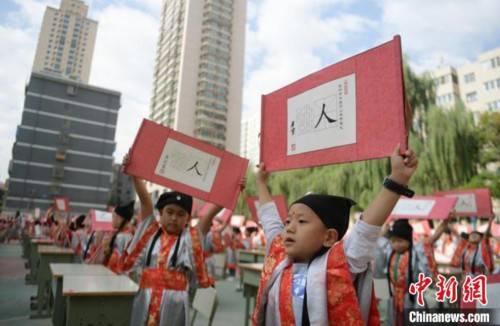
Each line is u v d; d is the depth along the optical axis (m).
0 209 40.69
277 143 1.99
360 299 1.38
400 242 3.83
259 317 1.56
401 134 1.42
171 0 72.12
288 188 20.20
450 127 16.02
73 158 45.44
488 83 40.56
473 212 5.98
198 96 60.62
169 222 2.62
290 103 1.96
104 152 47.31
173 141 2.45
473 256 5.68
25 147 43.22
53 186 43.78
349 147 1.60
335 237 1.52
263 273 1.69
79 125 46.38
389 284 3.91
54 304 3.54
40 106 44.72
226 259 10.41
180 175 2.41
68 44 92.69
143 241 2.66
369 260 1.39
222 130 61.16
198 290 3.40
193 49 61.81
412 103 17.42
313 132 1.78
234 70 64.44
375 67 1.58
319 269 1.40
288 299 1.43
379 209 1.39
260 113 2.15
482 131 18.86
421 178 15.65
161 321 2.39
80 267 4.14
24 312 5.70
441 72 42.97
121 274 3.53
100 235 5.47
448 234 9.62
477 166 18.64
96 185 46.16
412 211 5.55
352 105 1.63
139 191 2.68
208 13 63.34
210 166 2.46
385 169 16.05
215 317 5.77
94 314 2.67
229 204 2.39
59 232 9.89
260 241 12.00
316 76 1.83
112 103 48.81
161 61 72.88
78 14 94.75
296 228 1.51
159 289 2.48
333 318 1.32
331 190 17.59
